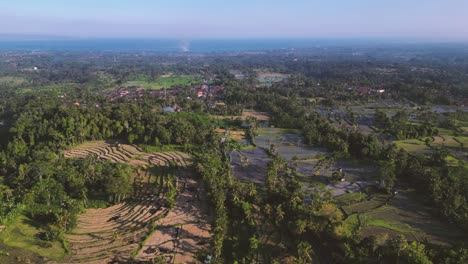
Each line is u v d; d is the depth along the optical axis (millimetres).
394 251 73938
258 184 117750
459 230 90250
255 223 92188
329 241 83438
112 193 107125
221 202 96312
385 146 153750
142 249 83188
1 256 79062
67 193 108188
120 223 96062
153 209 101875
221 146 152125
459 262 69062
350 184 117500
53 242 85625
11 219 91125
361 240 80375
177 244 85125
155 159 141375
